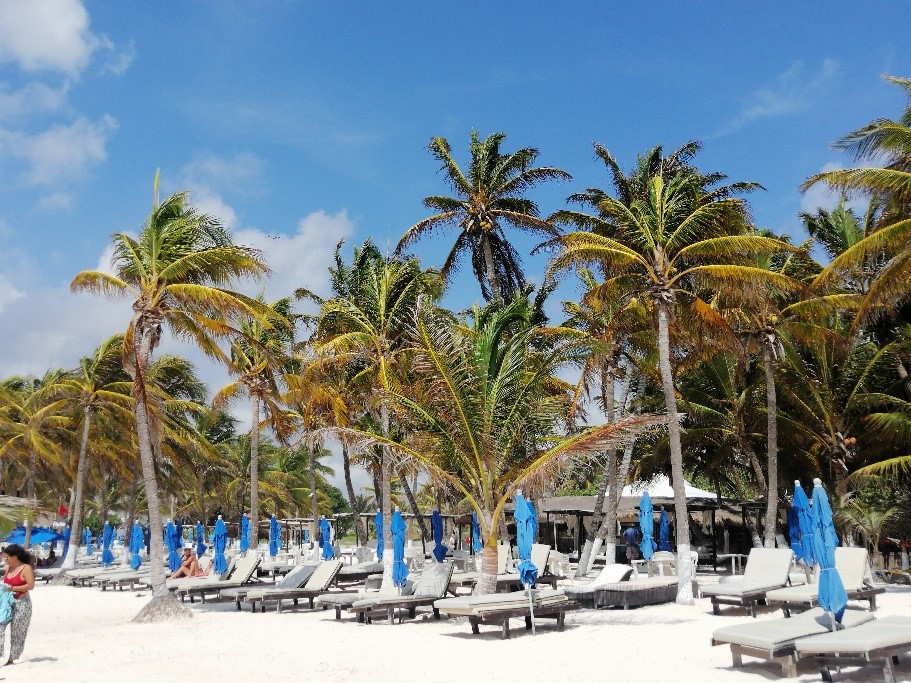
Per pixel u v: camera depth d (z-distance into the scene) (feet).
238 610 57.93
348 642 40.09
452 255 91.50
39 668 34.60
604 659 32.09
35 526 120.26
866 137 57.26
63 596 75.00
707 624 40.60
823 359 78.07
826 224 81.87
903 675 25.80
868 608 41.57
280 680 30.76
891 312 70.64
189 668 33.96
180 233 56.59
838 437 77.71
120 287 55.67
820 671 27.20
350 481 102.99
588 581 70.95
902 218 62.13
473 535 91.76
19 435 111.24
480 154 89.86
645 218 56.24
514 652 34.99
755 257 71.82
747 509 97.71
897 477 75.41
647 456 94.48
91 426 110.83
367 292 72.38
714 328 62.23
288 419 96.07
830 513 27.68
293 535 162.71
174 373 114.21
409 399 50.44
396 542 53.21
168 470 144.05
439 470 47.52
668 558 69.62
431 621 48.01
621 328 69.10
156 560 53.72
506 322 49.34
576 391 61.46
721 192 62.13
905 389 79.10
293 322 89.61
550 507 101.96
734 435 85.46
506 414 47.93
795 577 55.36
